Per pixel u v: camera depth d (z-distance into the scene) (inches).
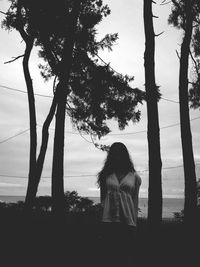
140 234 439.8
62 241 419.5
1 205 879.1
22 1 662.5
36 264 306.2
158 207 412.5
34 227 523.5
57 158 572.7
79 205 801.6
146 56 454.3
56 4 658.8
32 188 623.5
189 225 477.7
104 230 204.1
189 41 547.8
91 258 324.2
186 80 541.0
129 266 200.1
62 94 591.2
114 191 204.8
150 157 425.1
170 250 362.9
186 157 525.0
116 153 212.1
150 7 468.8
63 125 582.9
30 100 645.9
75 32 682.8
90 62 738.8
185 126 530.9
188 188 519.5
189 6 568.4
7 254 340.8
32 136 639.8
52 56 709.3
